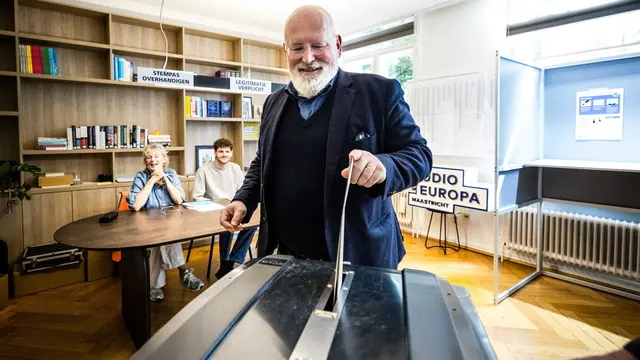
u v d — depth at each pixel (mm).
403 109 1139
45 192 3090
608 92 2828
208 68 4406
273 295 631
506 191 2686
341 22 4484
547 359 1953
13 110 3199
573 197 2947
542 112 3137
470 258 3615
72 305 2658
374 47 4895
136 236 1901
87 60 3572
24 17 3238
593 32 2920
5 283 2643
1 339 2180
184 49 4105
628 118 2746
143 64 3938
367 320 542
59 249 3029
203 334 502
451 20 3848
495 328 2283
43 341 2154
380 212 1143
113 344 2123
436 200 3723
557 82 3088
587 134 2949
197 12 4086
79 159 3568
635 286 2758
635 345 360
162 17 3932
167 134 4133
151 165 2789
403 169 955
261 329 523
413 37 4316
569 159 3062
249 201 1249
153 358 451
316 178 1104
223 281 686
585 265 2973
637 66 2684
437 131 3992
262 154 1259
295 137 1154
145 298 1982
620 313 2465
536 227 3244
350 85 1143
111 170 3633
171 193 2822
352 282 685
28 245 3025
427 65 4109
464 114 3748
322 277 712
